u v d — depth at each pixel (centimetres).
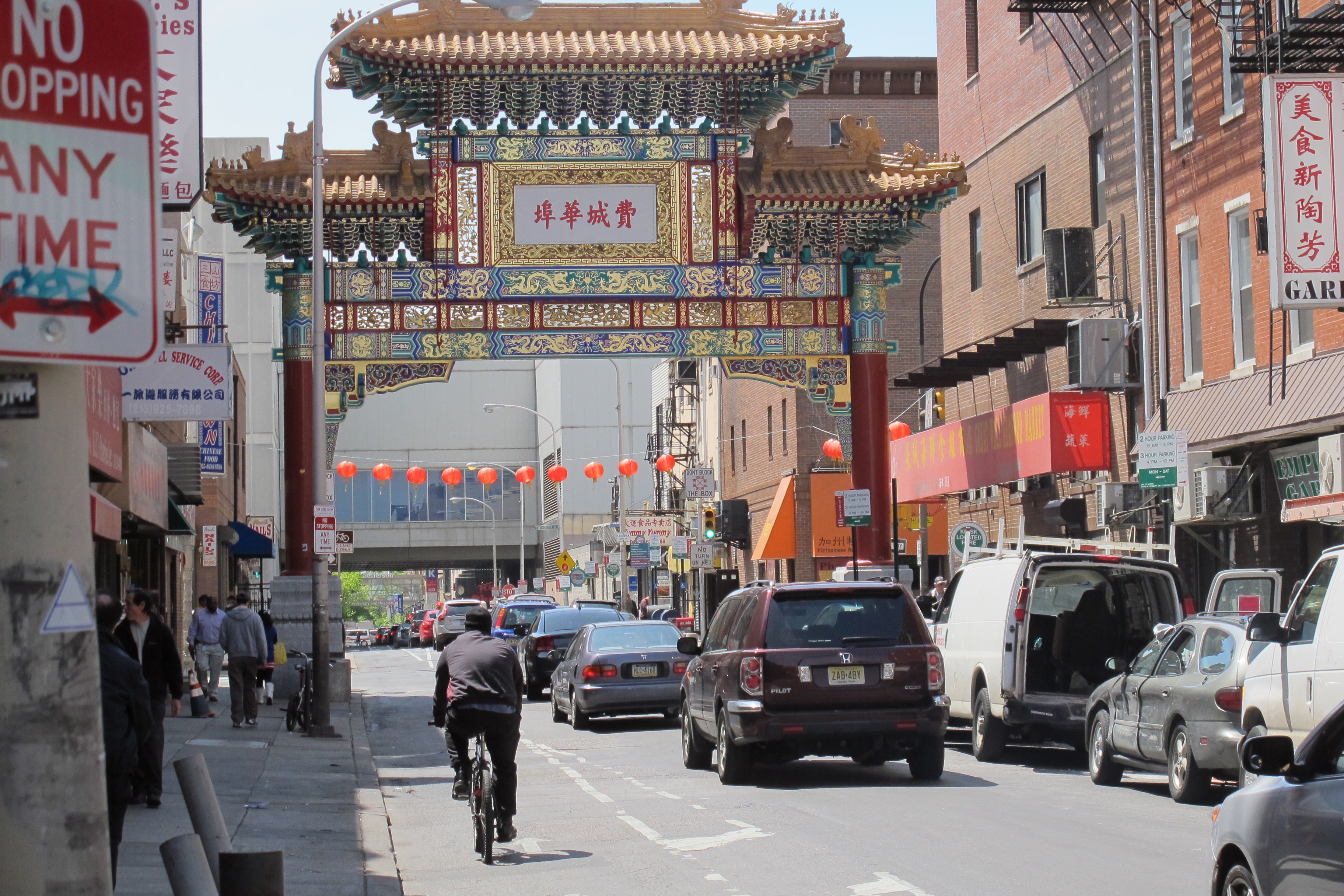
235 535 6338
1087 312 3997
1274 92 2534
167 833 1728
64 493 595
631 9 3972
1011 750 2908
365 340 3912
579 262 3928
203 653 4003
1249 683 1862
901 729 2206
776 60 3872
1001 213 4569
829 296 4003
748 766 2269
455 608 8238
